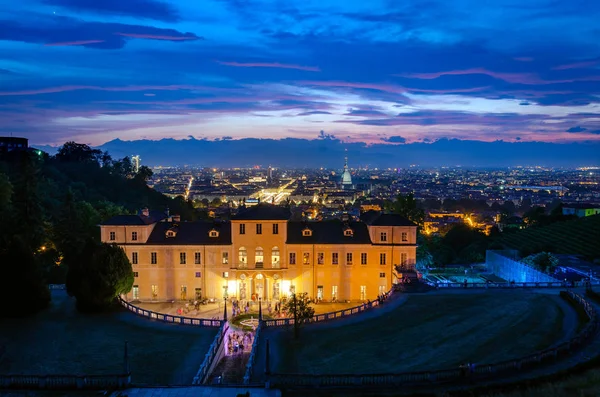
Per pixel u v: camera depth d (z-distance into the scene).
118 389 50.47
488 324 74.12
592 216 178.88
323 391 49.62
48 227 129.75
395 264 103.31
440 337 69.50
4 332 76.44
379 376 50.84
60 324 80.81
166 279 103.44
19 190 118.00
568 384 47.75
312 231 105.25
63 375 50.94
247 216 102.94
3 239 93.06
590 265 121.19
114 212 147.00
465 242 182.62
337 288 103.69
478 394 46.81
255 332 75.38
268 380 50.97
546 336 67.44
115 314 86.25
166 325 80.75
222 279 103.50
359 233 105.38
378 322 77.81
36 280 85.94
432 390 49.22
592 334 65.50
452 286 99.00
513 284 99.06
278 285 103.25
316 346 68.44
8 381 51.16
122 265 88.12
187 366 63.22
